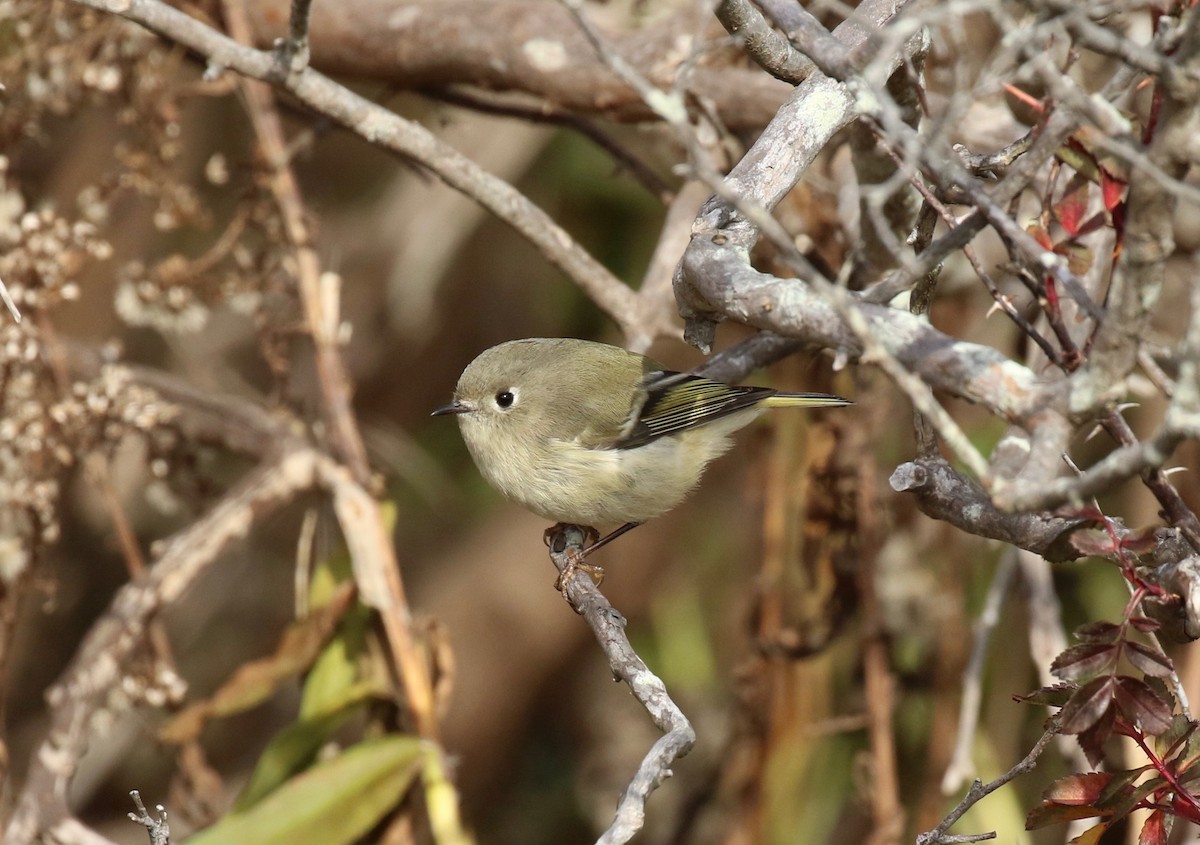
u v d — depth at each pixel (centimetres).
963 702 952
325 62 1089
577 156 1305
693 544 1344
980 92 479
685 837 1209
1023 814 1002
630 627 1377
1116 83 488
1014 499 395
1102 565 1103
